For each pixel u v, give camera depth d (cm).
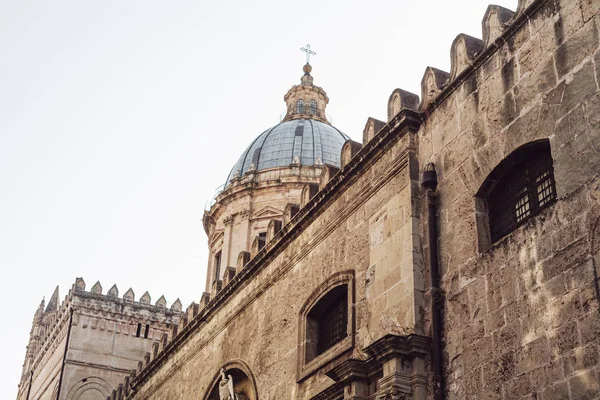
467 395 1459
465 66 1725
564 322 1285
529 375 1327
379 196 1916
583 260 1277
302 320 2141
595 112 1323
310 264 2183
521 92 1525
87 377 5016
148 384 3266
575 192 1327
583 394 1213
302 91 5750
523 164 1535
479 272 1523
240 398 2461
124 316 5294
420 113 1848
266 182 4700
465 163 1650
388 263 1792
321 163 4766
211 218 4991
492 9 1680
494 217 1585
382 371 1630
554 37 1465
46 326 6306
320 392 1880
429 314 1611
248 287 2550
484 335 1459
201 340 2820
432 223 1697
